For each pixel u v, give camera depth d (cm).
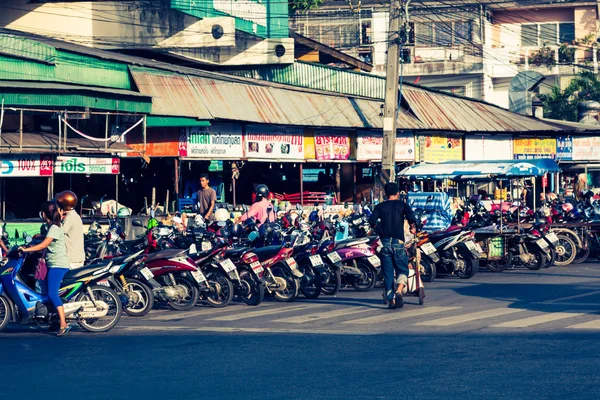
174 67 3122
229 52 3916
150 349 1271
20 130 2422
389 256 1650
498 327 1373
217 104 3045
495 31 6406
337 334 1363
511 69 6294
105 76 2828
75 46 2955
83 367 1140
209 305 1817
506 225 2398
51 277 1422
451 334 1321
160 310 1758
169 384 1015
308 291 1886
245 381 1020
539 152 4441
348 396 925
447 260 2181
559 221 2597
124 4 3478
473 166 2453
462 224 2428
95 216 2645
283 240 1919
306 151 3469
